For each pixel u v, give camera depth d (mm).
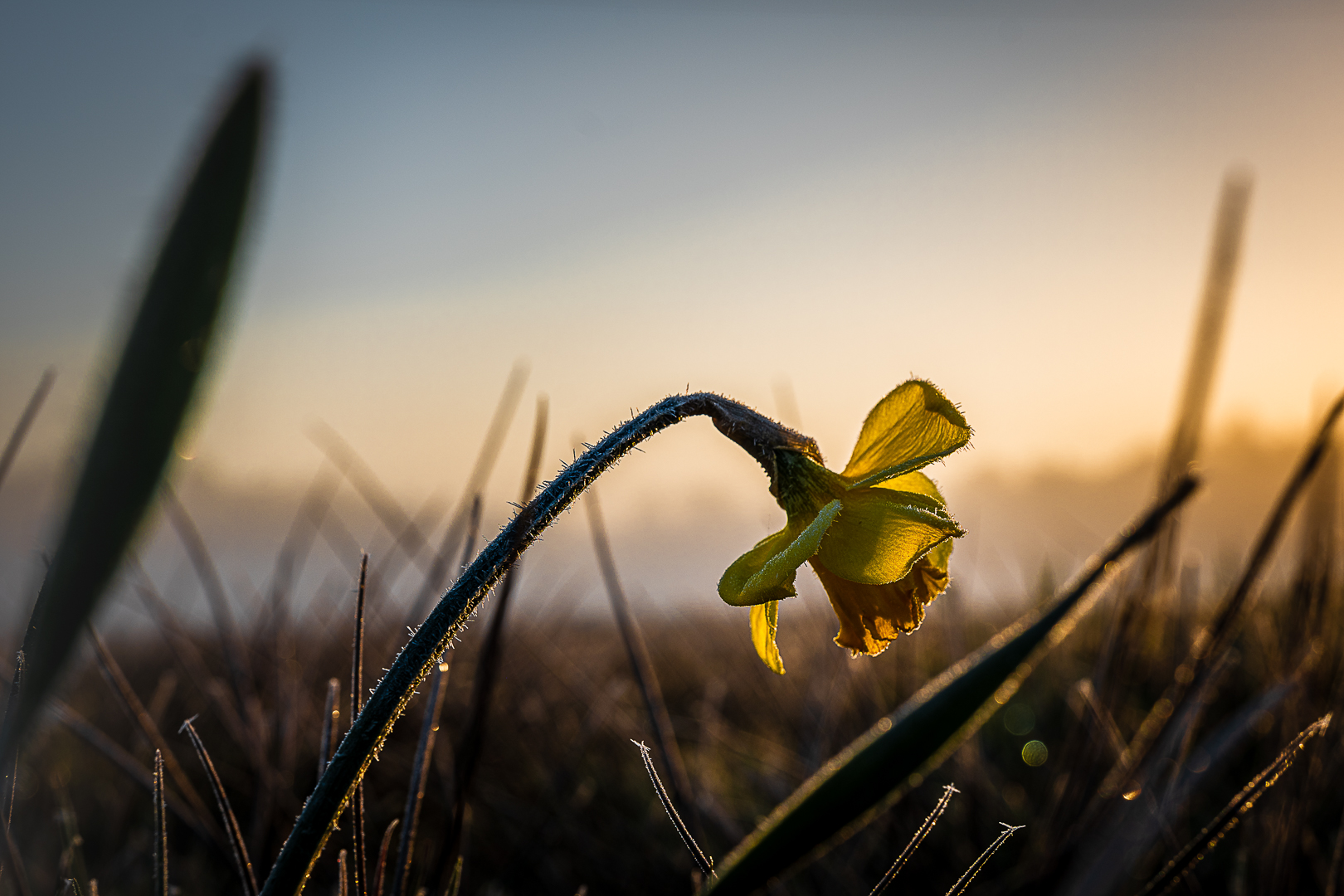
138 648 802
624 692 695
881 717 504
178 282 123
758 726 645
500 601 373
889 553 300
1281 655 462
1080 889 297
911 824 440
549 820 475
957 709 297
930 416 317
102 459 121
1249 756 459
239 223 127
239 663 472
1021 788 492
